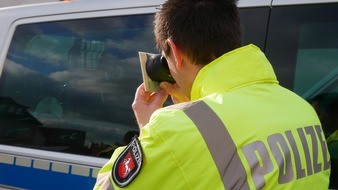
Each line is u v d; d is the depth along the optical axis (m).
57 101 2.45
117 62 2.34
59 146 2.37
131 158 1.17
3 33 2.63
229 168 1.11
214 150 1.11
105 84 2.35
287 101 1.28
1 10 2.69
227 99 1.18
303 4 1.99
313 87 1.94
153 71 1.47
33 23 2.56
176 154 1.12
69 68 2.46
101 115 2.32
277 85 1.33
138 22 2.32
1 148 2.49
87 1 2.48
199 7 1.29
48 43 2.53
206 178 1.10
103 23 2.40
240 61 1.24
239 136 1.13
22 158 2.43
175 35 1.31
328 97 1.92
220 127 1.13
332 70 1.92
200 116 1.14
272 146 1.14
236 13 1.33
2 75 2.60
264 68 1.27
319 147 1.27
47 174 2.35
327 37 1.94
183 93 1.42
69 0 2.55
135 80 2.28
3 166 2.48
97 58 2.40
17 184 2.43
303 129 1.24
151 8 2.30
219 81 1.23
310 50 1.95
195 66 1.31
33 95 2.51
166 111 1.18
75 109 2.39
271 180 1.11
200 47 1.28
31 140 2.45
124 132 2.25
